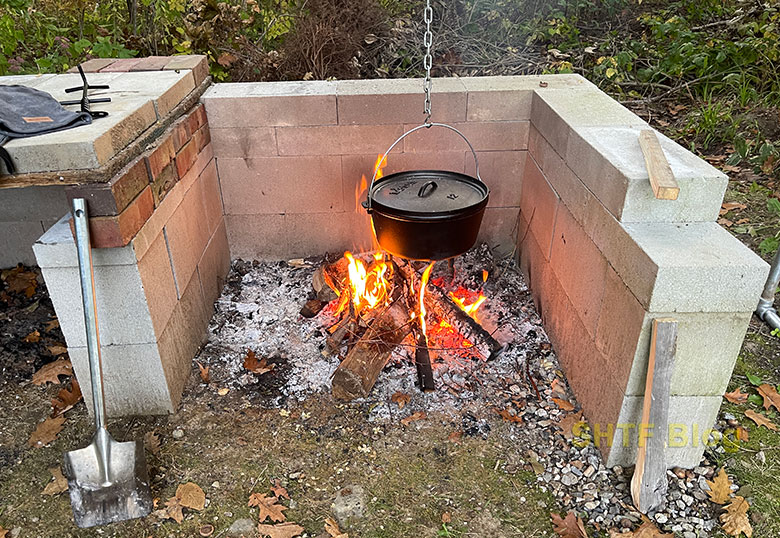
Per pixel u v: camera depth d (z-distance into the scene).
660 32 5.70
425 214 2.29
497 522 2.06
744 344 2.92
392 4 5.42
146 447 2.36
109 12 5.09
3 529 2.04
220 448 2.37
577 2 6.07
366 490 2.19
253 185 3.41
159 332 2.38
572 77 3.43
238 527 2.05
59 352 2.89
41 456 2.33
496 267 3.50
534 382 2.70
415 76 5.20
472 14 5.72
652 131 2.37
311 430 2.46
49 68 4.34
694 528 2.01
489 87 3.22
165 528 2.04
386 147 3.30
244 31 4.90
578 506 2.11
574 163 2.49
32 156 1.89
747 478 2.20
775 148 4.55
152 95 2.56
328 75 4.84
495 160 3.36
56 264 2.11
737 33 5.86
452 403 2.59
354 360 2.58
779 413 2.50
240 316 3.18
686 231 1.98
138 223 2.18
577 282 2.51
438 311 3.01
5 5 4.35
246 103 3.15
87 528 2.05
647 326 1.90
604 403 2.25
